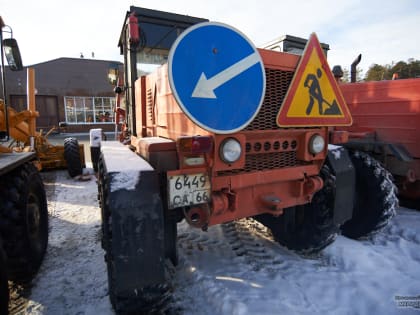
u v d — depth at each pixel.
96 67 19.22
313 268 2.31
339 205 2.24
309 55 1.88
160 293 1.47
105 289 2.10
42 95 17.95
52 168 6.80
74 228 3.29
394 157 3.04
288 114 1.83
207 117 1.51
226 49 1.52
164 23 3.07
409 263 2.40
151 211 1.44
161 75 2.25
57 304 1.94
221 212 1.74
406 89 3.14
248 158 1.85
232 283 2.08
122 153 2.08
